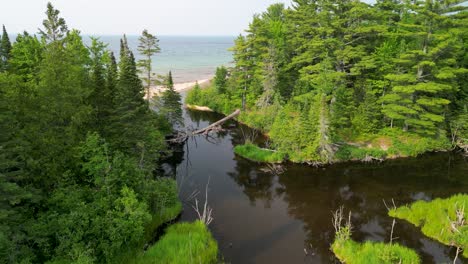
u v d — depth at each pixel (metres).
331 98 42.97
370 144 38.78
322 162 35.66
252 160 37.69
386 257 18.47
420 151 38.28
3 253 14.95
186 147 42.97
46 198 17.73
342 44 42.62
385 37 46.28
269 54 47.56
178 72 118.25
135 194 20.70
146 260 18.03
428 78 40.38
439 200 25.64
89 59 34.06
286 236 22.61
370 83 40.84
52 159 18.20
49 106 18.69
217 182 32.03
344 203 27.75
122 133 23.88
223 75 63.72
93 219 17.28
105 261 17.72
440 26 38.16
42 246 17.17
